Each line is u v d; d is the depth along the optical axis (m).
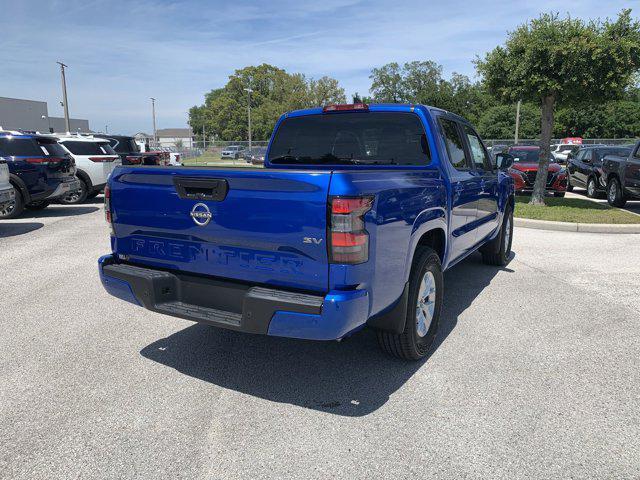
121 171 3.50
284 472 2.50
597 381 3.47
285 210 2.80
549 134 12.22
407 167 4.34
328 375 3.58
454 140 4.75
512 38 11.54
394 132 4.39
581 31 10.67
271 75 107.25
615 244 8.40
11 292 5.53
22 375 3.54
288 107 92.00
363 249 2.78
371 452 2.67
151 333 4.37
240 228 2.97
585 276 6.29
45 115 78.56
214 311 3.18
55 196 11.27
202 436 2.81
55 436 2.80
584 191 18.14
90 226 9.95
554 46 10.62
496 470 2.52
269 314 2.84
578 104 11.82
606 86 10.78
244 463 2.57
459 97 88.88
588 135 64.12
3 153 10.54
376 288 2.98
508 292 5.61
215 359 3.84
